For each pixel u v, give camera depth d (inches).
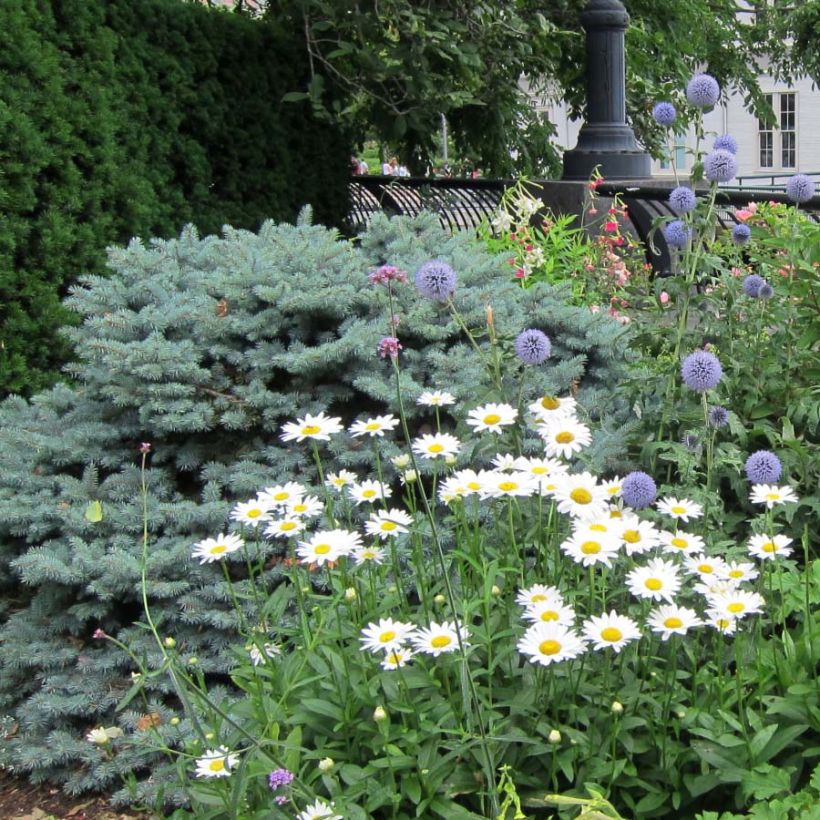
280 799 72.1
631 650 88.4
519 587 94.0
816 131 894.4
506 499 106.4
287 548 120.3
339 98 321.7
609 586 94.7
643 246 258.1
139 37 244.7
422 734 81.7
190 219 259.0
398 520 96.0
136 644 112.7
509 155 366.3
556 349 148.9
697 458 109.4
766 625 94.0
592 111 314.7
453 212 331.0
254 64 289.3
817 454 120.8
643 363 135.4
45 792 110.8
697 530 102.3
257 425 132.9
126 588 113.8
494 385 107.4
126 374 131.0
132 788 91.9
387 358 135.9
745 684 86.2
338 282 145.9
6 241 177.8
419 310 139.3
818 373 128.9
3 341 179.3
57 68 193.6
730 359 129.6
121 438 134.1
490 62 327.6
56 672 115.6
